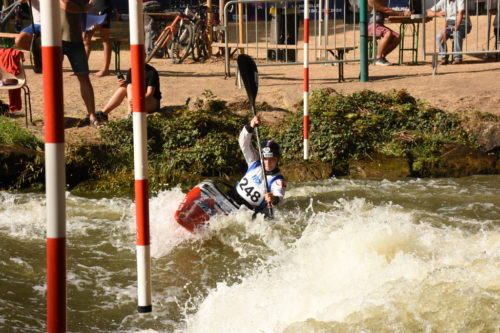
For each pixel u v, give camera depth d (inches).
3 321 317.1
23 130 628.7
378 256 360.8
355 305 287.7
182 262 416.2
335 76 937.5
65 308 225.5
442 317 265.6
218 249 437.4
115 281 382.3
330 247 383.6
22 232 459.2
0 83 656.4
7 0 1262.3
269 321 311.0
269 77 934.4
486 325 256.8
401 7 1291.8
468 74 890.1
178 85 860.6
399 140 656.4
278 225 472.7
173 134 645.9
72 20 645.3
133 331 321.4
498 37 1032.8
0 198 539.5
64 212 221.6
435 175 620.7
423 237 390.6
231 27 1530.5
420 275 320.2
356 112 705.6
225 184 491.2
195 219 460.8
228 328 314.0
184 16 1099.3
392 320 267.6
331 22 1497.3
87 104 669.3
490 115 697.0
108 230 467.2
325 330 265.9
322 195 548.4
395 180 605.9
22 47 711.1
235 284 364.8
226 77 933.8
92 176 600.4
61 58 215.3
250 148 500.1
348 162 632.4
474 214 492.7
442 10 1042.7
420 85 824.9
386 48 1033.5
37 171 584.4
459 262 333.7
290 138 663.8
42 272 389.7
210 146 634.8
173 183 591.8
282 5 1119.0
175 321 333.7
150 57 1050.1
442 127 681.0
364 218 470.0
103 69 933.8
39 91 808.9
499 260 317.1
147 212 276.4
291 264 384.2
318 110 695.7
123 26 1569.9
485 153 657.6
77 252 423.2
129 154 623.8
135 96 268.5
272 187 484.1
